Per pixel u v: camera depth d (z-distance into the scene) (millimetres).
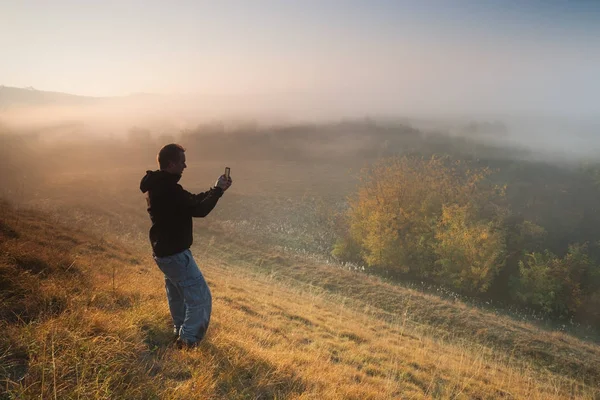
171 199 3703
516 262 43156
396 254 37500
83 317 3965
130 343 3707
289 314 10906
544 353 18578
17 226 10234
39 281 4840
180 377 3592
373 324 14922
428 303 23875
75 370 3072
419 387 6652
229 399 3500
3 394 2611
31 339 3301
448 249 36000
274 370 4457
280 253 32625
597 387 16156
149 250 18703
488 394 7504
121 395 2896
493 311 33344
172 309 4398
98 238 14969
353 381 5418
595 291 37969
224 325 6148
